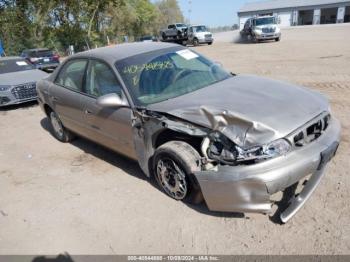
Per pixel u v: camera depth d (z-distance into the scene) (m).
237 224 3.13
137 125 3.64
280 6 52.97
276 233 2.95
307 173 2.94
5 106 8.73
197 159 3.17
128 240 3.10
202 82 4.04
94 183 4.18
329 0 50.03
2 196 4.16
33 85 8.72
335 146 3.19
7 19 24.92
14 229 3.47
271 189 2.77
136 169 4.40
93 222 3.41
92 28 31.53
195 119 3.10
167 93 3.79
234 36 34.56
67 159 5.02
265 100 3.26
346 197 3.30
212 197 3.04
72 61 4.96
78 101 4.57
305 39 22.16
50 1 26.50
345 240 2.78
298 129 2.91
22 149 5.72
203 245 2.93
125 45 4.73
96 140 4.66
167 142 3.45
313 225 2.99
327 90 7.38
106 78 4.12
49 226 3.45
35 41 27.17
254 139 2.80
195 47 25.52
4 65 9.77
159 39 39.09
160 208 3.49
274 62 12.73
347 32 24.58
